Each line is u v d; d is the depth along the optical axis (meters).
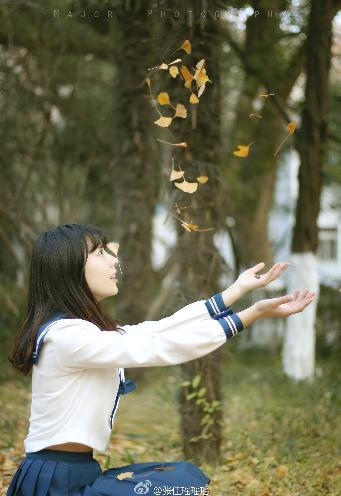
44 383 2.20
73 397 2.18
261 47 6.96
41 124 8.80
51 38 7.88
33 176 9.63
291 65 7.39
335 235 15.90
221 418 4.41
